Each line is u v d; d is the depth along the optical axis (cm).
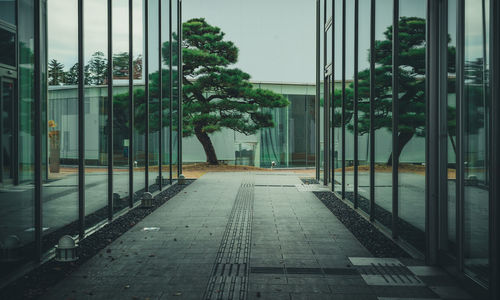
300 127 3256
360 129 1066
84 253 679
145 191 1280
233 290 515
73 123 751
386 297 494
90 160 830
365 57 1023
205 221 952
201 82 2512
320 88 1872
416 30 699
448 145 598
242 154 3219
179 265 617
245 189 1564
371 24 948
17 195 570
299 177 2091
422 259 652
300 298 491
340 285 534
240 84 2558
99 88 881
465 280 523
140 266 610
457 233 545
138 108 1194
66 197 725
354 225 911
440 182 616
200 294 501
